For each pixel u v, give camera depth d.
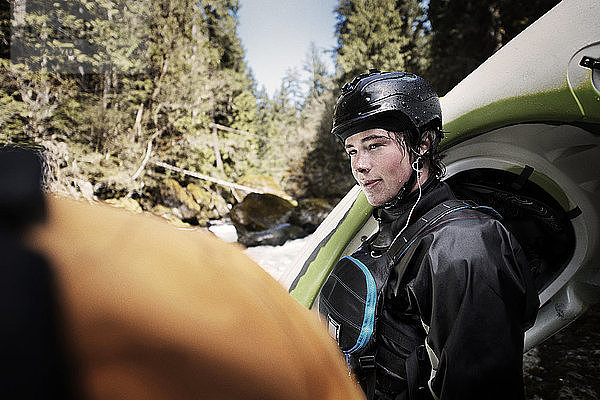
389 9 21.22
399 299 1.20
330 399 0.31
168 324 0.24
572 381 2.58
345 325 1.26
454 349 0.96
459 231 1.07
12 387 0.17
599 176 1.89
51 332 0.19
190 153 18.72
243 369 0.25
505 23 13.99
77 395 0.19
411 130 1.26
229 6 23.11
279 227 9.74
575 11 1.66
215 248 0.37
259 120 35.75
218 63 20.08
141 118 16.25
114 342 0.22
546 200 2.08
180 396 0.23
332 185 19.72
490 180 2.09
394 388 1.21
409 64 19.64
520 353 0.98
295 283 2.14
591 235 2.02
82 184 11.84
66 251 0.23
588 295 2.21
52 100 12.18
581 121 1.65
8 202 0.22
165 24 15.63
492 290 0.98
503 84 1.76
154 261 0.28
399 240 1.23
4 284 0.19
